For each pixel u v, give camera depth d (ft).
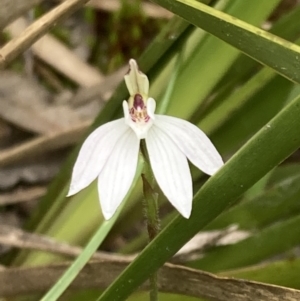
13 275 0.79
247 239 0.83
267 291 0.70
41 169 1.10
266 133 0.59
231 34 0.59
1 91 1.14
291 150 0.60
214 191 0.61
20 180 1.09
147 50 0.78
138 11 1.20
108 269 0.76
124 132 0.62
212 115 0.84
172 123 0.62
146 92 0.65
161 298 0.77
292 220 0.81
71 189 0.61
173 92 0.81
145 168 0.63
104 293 0.65
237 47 0.60
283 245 0.82
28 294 0.82
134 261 0.63
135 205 0.89
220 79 0.81
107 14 1.27
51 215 0.90
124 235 1.10
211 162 0.61
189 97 0.82
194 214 0.62
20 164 1.09
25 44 0.72
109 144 0.62
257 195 0.83
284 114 0.59
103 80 1.13
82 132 1.03
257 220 0.84
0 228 0.90
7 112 1.13
